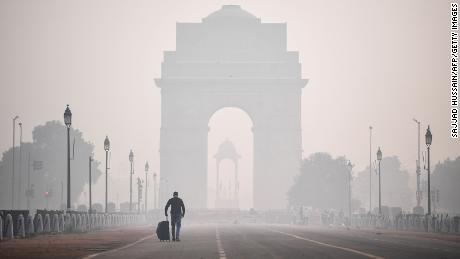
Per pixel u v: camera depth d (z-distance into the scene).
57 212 123.94
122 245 88.19
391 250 74.19
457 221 127.25
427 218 142.38
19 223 98.81
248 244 87.38
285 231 140.38
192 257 67.31
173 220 99.69
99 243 91.94
